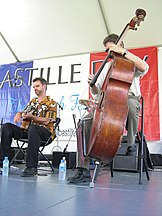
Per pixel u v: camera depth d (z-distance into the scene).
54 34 4.62
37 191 1.33
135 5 3.88
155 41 4.34
